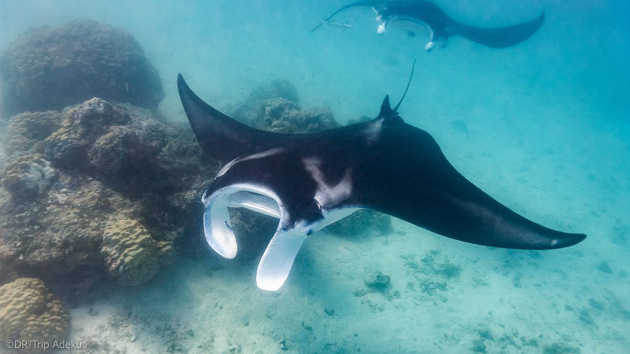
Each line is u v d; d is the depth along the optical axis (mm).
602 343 7262
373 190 2762
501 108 23031
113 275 4383
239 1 42500
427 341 6242
